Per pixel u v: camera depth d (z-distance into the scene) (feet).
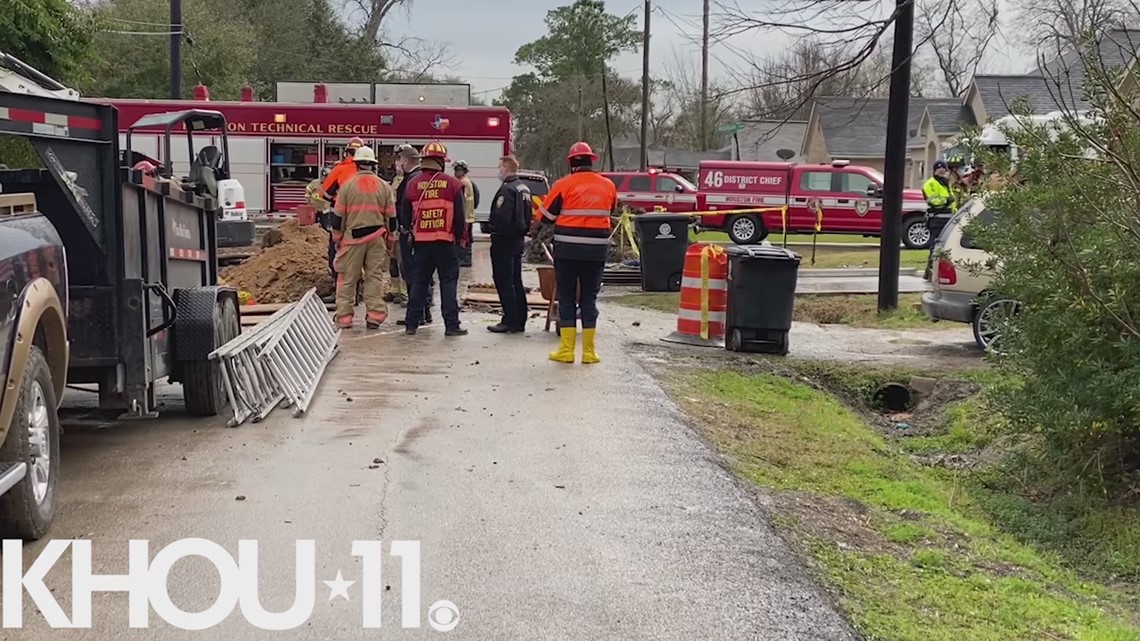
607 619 14.48
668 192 106.11
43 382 16.81
